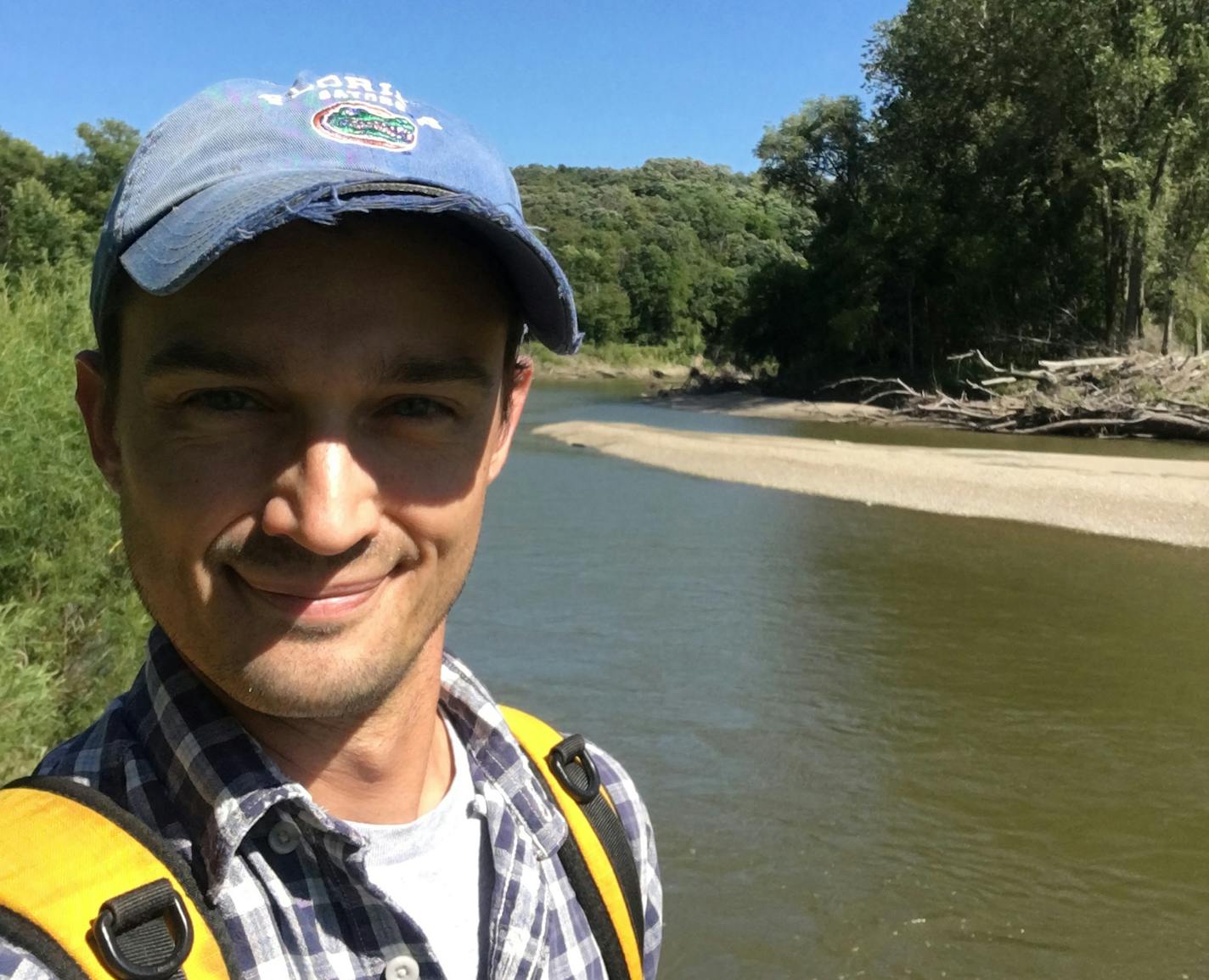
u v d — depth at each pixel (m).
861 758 2.38
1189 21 9.98
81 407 0.45
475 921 0.44
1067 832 2.02
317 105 0.39
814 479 7.07
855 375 14.52
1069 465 7.29
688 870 1.86
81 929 0.33
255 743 0.40
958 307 13.30
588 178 58.66
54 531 1.92
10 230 8.47
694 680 2.91
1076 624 3.55
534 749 0.52
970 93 12.55
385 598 0.40
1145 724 2.60
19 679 1.55
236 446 0.38
